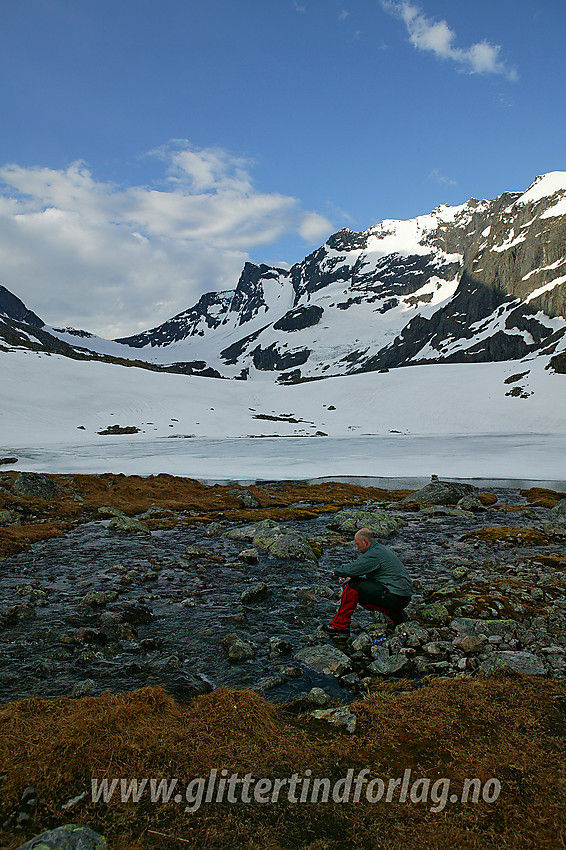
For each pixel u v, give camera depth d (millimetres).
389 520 22891
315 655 8617
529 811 4586
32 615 10672
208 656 8812
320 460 68125
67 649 8922
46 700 6590
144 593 12562
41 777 4895
